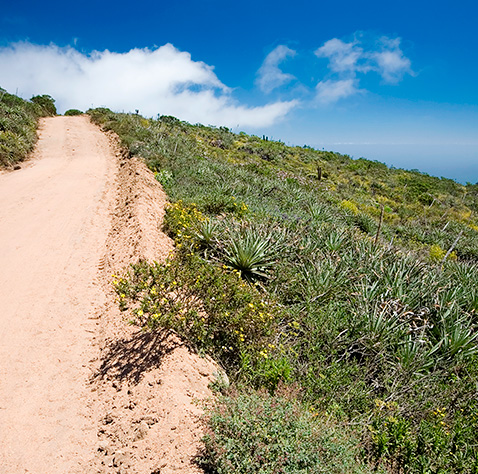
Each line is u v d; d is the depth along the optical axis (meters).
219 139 32.31
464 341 4.67
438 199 27.31
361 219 12.95
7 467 2.71
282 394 3.22
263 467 2.29
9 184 10.09
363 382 3.83
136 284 3.98
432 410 3.61
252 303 4.17
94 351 4.07
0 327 4.36
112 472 2.61
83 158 14.16
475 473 2.95
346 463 2.50
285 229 7.48
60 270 5.84
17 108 18.95
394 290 5.59
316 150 45.22
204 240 6.50
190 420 2.83
